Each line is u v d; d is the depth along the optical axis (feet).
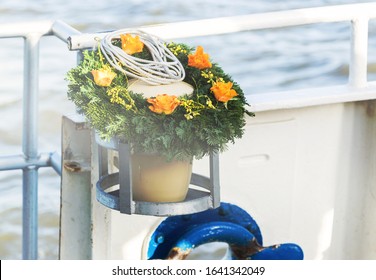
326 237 13.32
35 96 12.64
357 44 12.77
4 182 34.45
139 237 12.16
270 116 12.56
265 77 52.39
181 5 62.54
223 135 9.92
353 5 12.62
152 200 10.38
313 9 12.43
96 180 11.71
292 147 12.79
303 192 13.03
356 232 13.47
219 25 11.93
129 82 10.39
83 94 10.21
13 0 62.64
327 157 13.05
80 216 11.96
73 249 12.08
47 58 47.73
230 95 10.09
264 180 12.74
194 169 12.23
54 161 12.68
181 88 10.34
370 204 13.41
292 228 13.07
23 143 12.79
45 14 60.54
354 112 13.07
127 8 61.21
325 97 12.59
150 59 10.79
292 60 53.83
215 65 10.94
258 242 12.83
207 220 12.46
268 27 12.16
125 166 10.00
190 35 11.85
